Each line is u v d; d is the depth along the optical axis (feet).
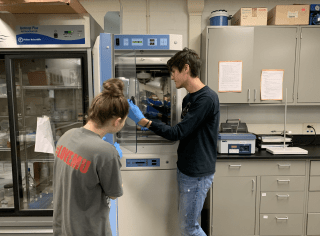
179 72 4.67
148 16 8.07
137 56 5.73
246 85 7.13
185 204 4.93
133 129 4.81
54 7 4.12
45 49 4.57
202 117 4.44
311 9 7.01
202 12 8.11
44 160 5.54
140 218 6.03
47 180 6.09
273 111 8.28
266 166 6.43
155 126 4.55
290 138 7.18
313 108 8.24
